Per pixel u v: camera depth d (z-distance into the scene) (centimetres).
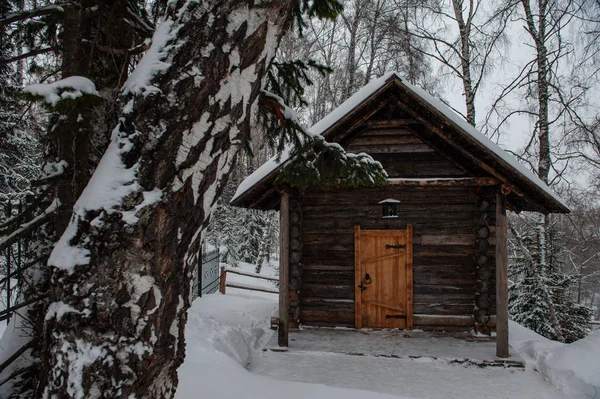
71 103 169
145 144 157
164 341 165
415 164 716
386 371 580
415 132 715
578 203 1284
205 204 173
